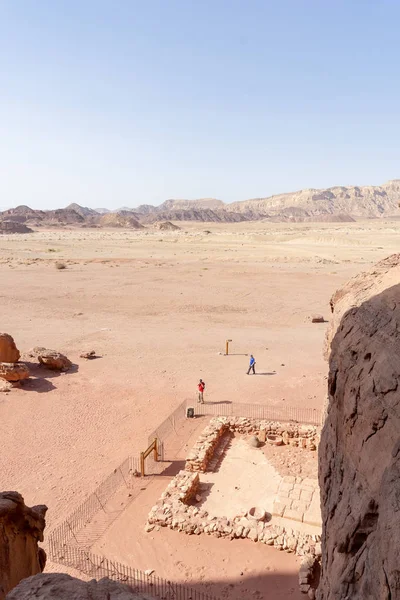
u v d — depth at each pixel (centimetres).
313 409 2303
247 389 2581
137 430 2119
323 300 4919
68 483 1712
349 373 854
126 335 3681
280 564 1295
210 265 7369
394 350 769
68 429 2125
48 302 4862
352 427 793
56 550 1357
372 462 702
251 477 1750
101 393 2528
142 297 5100
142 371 2869
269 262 7681
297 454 1908
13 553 851
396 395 705
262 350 3291
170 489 1620
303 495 1586
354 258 7988
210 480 1738
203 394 2519
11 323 4025
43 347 3189
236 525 1432
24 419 2216
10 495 873
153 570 1282
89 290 5459
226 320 4194
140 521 1493
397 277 1160
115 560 1322
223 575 1261
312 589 1173
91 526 1471
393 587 483
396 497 541
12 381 2611
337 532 705
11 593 568
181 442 2009
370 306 943
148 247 10881
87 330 3831
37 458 1883
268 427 2047
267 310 4534
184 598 1183
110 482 1712
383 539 523
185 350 3297
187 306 4706
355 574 620
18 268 7094
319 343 3453
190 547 1372
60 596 553
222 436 2056
